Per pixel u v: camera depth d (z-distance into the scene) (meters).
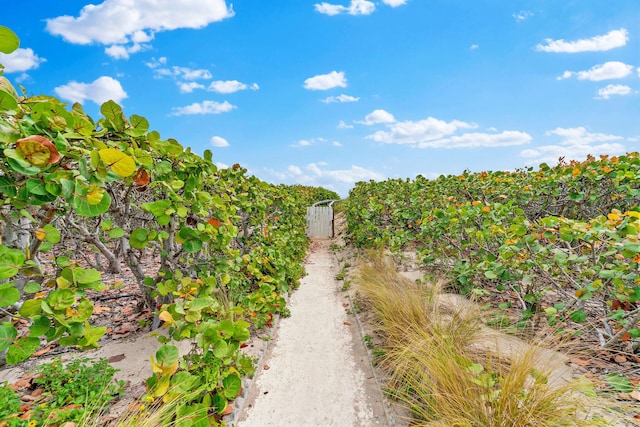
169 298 3.46
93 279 1.59
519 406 1.94
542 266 3.11
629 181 4.32
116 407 2.31
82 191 1.43
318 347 3.54
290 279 5.59
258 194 5.43
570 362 2.56
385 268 5.09
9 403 2.12
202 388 2.15
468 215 4.11
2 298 1.27
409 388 2.54
